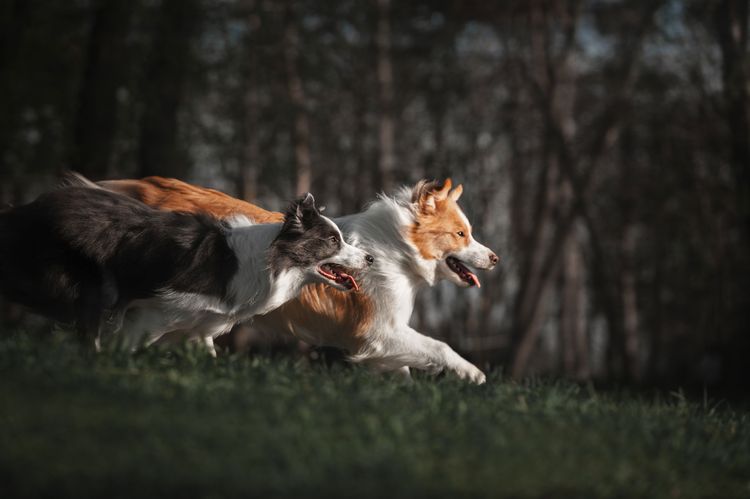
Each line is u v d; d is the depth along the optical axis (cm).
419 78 2820
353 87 2630
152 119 1761
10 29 1748
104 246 625
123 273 630
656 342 3384
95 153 1688
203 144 2098
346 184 3030
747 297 2191
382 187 2405
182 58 1812
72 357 559
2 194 1925
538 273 2520
